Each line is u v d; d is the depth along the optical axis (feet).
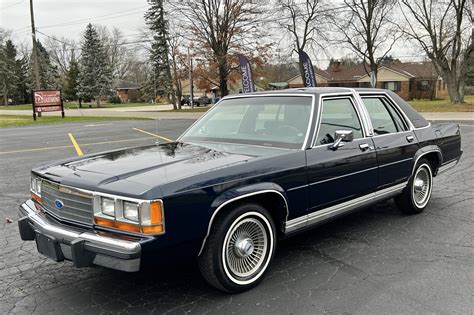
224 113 15.20
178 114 114.93
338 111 13.87
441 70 107.24
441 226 15.93
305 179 11.96
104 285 11.59
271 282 11.54
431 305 10.14
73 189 10.05
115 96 241.55
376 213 17.79
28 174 28.32
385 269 12.23
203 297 10.79
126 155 12.50
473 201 19.26
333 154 12.85
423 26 102.42
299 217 12.05
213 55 126.62
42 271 12.58
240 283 10.84
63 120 90.99
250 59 121.90
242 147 12.89
